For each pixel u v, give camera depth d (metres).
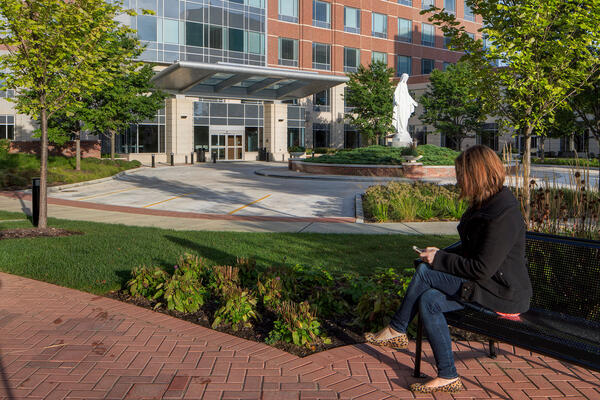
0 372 3.48
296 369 3.59
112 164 29.47
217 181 23.28
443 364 3.23
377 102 42.09
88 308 4.88
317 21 49.41
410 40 56.06
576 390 3.34
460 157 3.20
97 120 24.88
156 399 3.12
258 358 3.76
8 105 35.69
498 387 3.37
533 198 8.31
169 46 38.84
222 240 8.56
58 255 7.08
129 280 5.60
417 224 11.23
